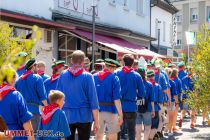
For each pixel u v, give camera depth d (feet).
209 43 34.65
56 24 49.21
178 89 42.57
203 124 51.01
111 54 73.97
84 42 65.36
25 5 48.55
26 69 25.35
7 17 41.29
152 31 107.34
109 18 76.13
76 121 20.61
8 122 16.98
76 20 59.31
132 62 28.35
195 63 35.01
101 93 25.59
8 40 18.26
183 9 188.44
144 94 28.45
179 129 45.96
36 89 25.11
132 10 89.71
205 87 34.58
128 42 80.07
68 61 60.44
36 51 49.47
